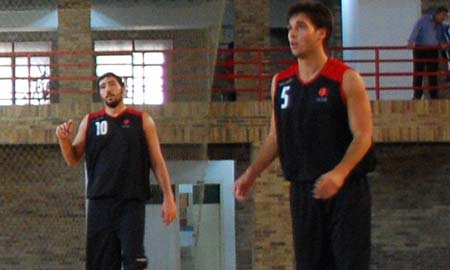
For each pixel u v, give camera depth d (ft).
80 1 79.87
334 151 17.07
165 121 48.26
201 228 76.18
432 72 71.56
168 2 88.79
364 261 16.97
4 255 73.67
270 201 62.85
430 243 78.48
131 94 67.56
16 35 93.15
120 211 26.53
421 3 89.25
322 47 17.28
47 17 87.97
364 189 17.16
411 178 78.43
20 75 92.58
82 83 76.89
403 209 78.54
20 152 71.31
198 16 64.28
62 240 73.20
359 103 16.84
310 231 17.33
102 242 26.73
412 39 73.77
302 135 17.22
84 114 61.98
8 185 72.18
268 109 64.23
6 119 62.39
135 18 91.15
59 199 72.59
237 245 77.15
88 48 78.59
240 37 80.33
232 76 70.18
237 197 18.88
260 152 18.66
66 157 27.61
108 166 26.48
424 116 64.59
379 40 89.86
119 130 26.68
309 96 17.15
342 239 16.90
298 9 17.29
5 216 73.20
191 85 62.39
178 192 73.26
